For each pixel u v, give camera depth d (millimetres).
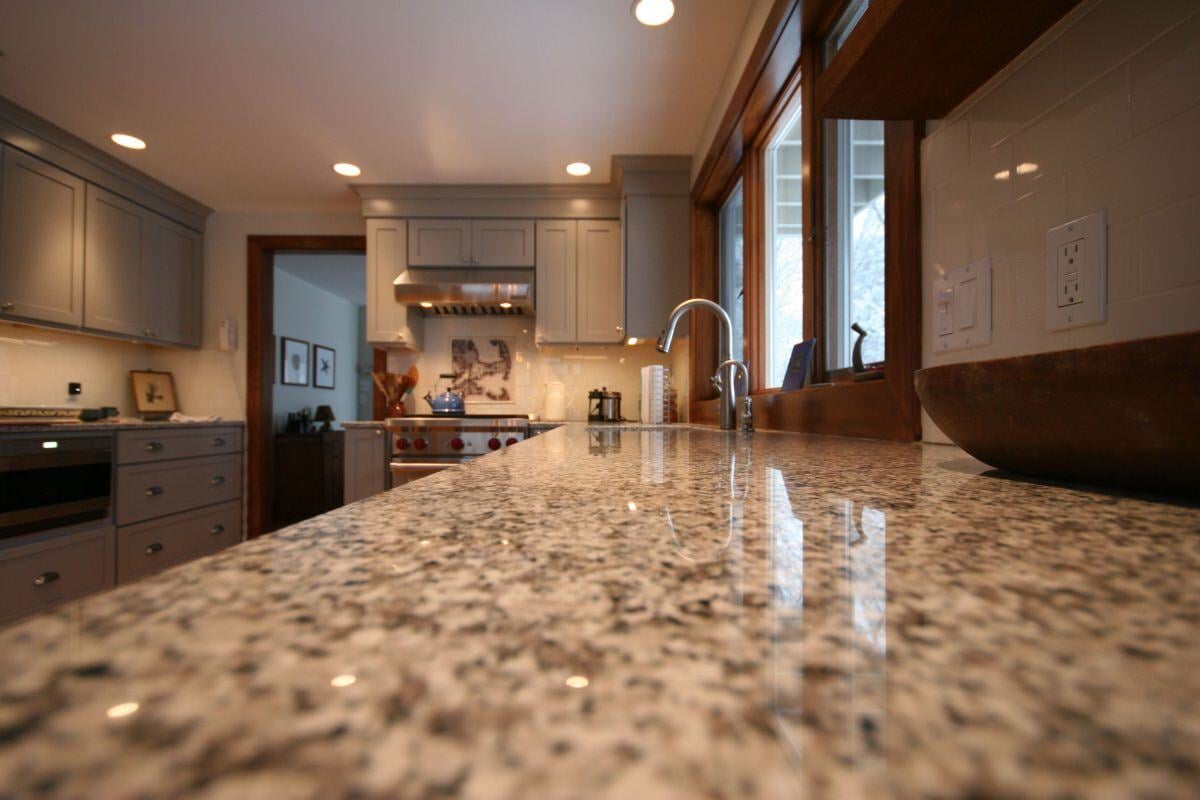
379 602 189
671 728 114
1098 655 151
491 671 140
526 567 234
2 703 115
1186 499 409
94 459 2506
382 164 3023
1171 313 570
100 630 158
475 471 617
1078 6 679
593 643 159
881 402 1148
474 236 3328
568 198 3340
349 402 7016
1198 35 547
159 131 2654
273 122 2580
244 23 1923
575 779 96
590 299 3326
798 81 1881
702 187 2850
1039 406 457
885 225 1124
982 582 215
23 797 84
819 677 137
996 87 821
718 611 185
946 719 116
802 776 96
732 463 703
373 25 1927
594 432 1741
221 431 3336
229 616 173
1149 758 100
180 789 88
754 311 2314
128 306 3062
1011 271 792
